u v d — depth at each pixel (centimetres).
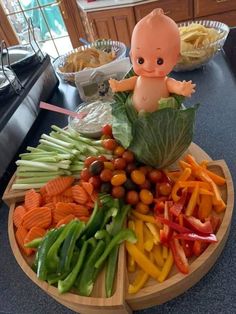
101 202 38
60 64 72
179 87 34
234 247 35
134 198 38
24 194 46
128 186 38
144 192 38
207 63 68
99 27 127
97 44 75
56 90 75
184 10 121
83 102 64
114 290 31
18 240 40
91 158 42
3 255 43
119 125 38
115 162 39
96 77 58
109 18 123
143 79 36
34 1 132
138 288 31
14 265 41
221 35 63
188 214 35
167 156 38
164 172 41
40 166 48
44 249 34
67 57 73
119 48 72
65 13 134
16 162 51
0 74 58
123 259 33
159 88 35
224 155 46
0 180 52
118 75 58
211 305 31
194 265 31
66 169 47
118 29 125
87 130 51
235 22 123
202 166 41
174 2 118
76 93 72
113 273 32
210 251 32
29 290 37
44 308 35
